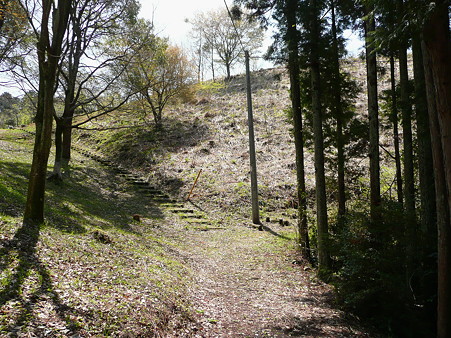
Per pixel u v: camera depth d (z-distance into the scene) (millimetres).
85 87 16156
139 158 22641
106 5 14930
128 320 4113
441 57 4145
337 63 9781
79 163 20484
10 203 7711
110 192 16422
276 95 32656
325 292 7520
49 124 6895
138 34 15711
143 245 8719
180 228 13031
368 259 6148
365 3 5316
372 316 6035
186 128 27156
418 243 6164
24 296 3885
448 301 4672
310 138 10586
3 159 15008
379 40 5047
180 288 6277
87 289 4637
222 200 16656
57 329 3439
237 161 20938
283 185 17719
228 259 9875
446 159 4270
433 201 6898
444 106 4191
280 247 11312
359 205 7941
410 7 4312
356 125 10023
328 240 7188
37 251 5336
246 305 6355
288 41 8672
